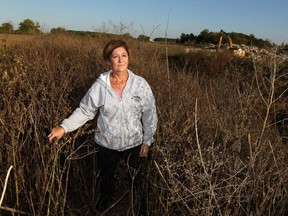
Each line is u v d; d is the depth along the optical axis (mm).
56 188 2713
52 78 3293
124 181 3096
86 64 4473
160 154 2734
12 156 2508
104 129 2533
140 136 2619
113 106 2455
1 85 2672
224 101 3703
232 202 2295
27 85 2998
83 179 2951
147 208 2643
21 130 2465
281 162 2605
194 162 2377
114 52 2369
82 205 2898
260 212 2217
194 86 4176
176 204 2568
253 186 2389
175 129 2945
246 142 2953
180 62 8320
